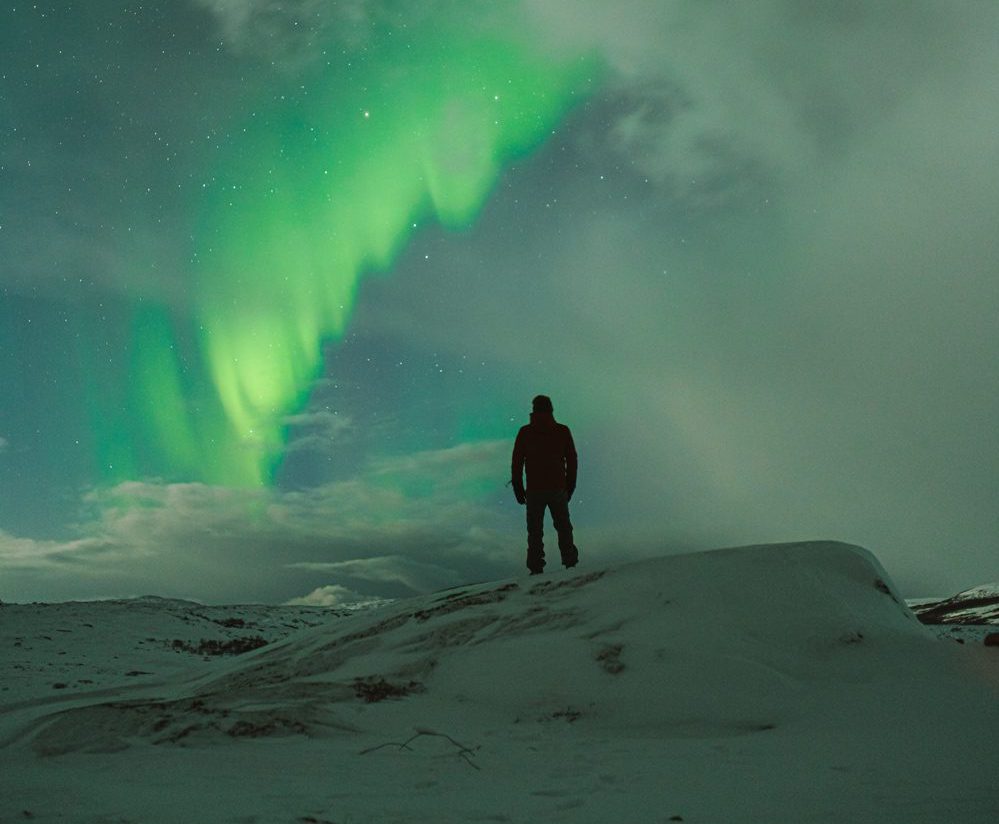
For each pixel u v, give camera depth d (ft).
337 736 14.02
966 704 14.53
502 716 15.76
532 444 23.91
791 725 14.37
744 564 19.74
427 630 19.76
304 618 53.06
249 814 8.70
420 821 8.52
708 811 8.86
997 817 8.04
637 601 18.99
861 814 8.40
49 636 40.45
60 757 12.69
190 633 44.57
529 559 23.44
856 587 19.76
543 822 8.48
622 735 14.65
